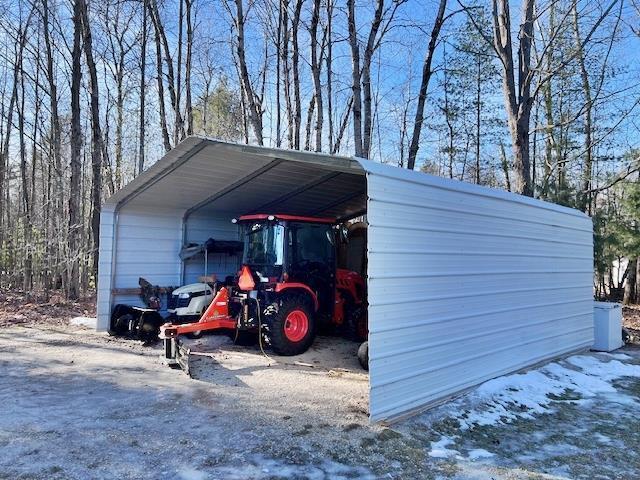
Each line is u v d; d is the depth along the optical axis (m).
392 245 4.10
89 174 17.11
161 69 13.23
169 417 3.98
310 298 6.75
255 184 7.20
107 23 15.21
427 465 3.29
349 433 3.73
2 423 3.75
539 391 5.26
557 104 16.14
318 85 10.98
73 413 4.02
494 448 3.69
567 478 3.20
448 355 4.71
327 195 7.80
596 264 11.41
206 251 8.27
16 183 18.52
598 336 7.85
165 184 7.14
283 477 3.01
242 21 10.62
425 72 10.94
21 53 14.28
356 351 6.76
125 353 6.37
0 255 12.60
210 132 18.67
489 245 5.43
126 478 2.94
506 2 9.59
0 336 7.41
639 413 4.64
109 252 7.86
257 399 4.49
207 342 7.11
